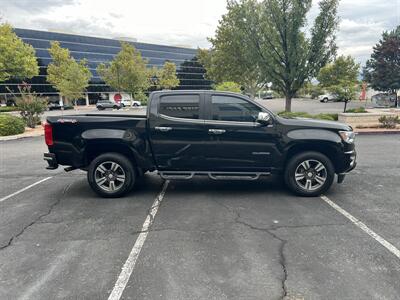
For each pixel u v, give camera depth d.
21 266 3.61
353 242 4.07
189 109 5.85
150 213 5.17
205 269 3.48
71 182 7.24
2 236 4.39
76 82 47.56
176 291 3.11
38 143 13.64
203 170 5.98
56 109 50.66
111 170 5.94
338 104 42.91
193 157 5.89
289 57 16.09
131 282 3.26
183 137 5.84
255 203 5.59
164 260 3.68
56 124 5.90
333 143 5.74
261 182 6.93
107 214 5.16
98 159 5.89
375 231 4.39
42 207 5.55
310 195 5.87
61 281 3.30
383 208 5.27
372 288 3.11
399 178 7.12
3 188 6.81
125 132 5.86
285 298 2.98
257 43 16.59
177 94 5.88
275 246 3.99
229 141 5.81
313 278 3.29
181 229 4.53
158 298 3.01
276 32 16.11
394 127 14.66
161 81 72.94
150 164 5.95
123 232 4.46
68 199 5.96
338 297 2.98
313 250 3.87
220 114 5.84
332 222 4.71
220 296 3.02
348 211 5.15
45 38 70.25
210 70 33.31
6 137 14.88
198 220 4.85
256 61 16.81
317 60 15.98
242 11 16.50
